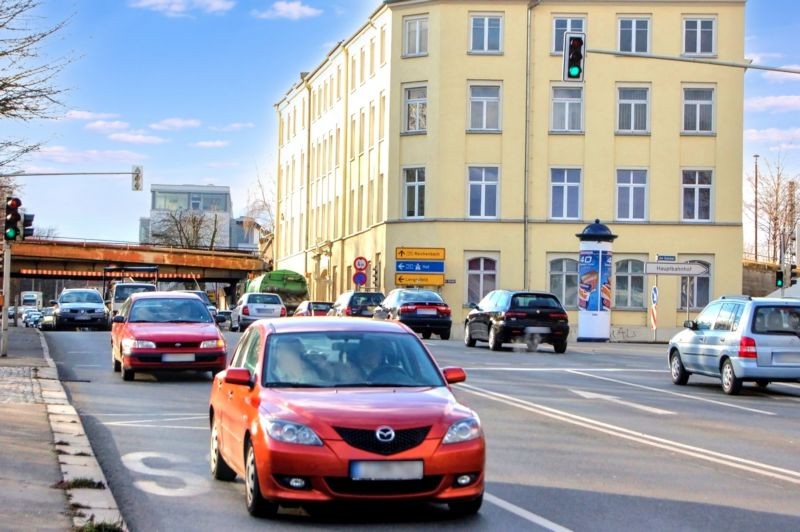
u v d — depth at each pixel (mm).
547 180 53750
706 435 14898
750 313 21109
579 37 24875
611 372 25656
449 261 53531
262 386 9430
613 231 53531
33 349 29766
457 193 53750
